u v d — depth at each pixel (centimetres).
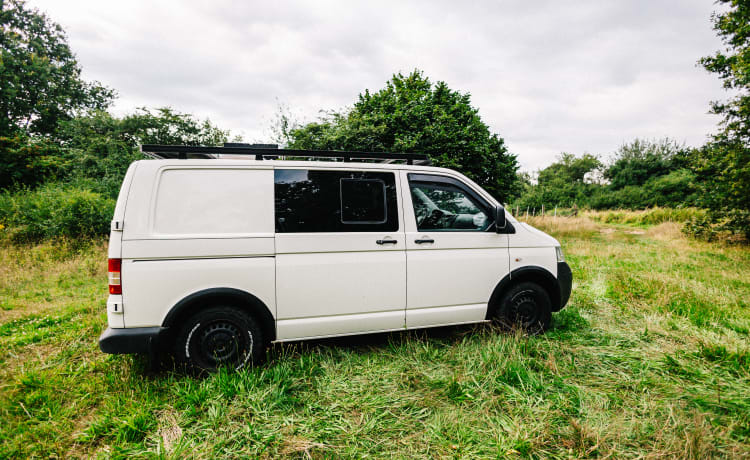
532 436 220
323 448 213
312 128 1067
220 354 294
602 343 370
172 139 1631
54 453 208
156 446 213
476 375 291
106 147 1453
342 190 327
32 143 1475
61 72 2038
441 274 350
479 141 1202
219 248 286
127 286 267
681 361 325
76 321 434
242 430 225
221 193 295
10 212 989
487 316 372
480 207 375
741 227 1111
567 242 1276
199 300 280
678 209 1948
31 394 261
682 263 831
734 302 510
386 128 1070
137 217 273
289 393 272
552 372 302
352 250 322
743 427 232
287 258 304
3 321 438
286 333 306
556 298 398
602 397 266
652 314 455
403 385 286
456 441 219
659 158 3631
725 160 1048
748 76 939
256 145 321
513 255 377
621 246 1152
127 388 272
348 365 311
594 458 206
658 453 204
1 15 1864
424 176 359
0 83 1786
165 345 295
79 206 956
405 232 342
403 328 343
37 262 759
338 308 319
